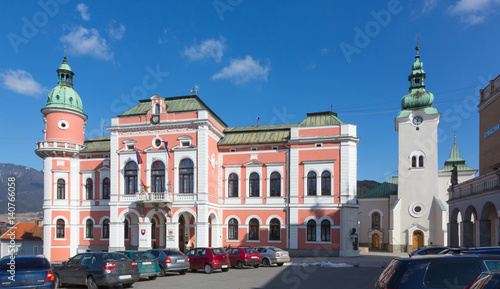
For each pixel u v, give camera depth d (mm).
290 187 39156
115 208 39719
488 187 22375
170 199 38031
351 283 18953
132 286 18625
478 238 23641
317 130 39094
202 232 36938
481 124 31828
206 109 41812
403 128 50375
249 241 40031
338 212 37188
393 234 47812
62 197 43875
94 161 44656
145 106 42625
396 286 7938
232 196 41531
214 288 17750
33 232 53188
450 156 56938
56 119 44750
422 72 52219
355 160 38312
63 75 46938
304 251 37688
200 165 38000
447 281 7840
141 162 38719
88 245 43219
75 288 18062
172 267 22609
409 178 49031
